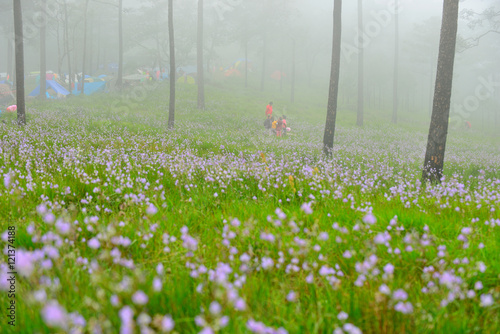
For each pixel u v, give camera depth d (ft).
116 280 7.61
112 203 16.87
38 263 8.05
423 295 8.86
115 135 45.75
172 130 57.82
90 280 8.13
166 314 7.41
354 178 25.80
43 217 11.36
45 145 31.76
